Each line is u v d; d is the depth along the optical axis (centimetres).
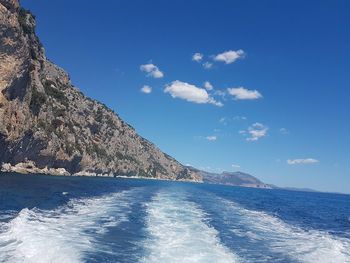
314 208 5906
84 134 13688
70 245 1498
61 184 5672
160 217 2725
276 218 3453
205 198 5862
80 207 2941
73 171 11694
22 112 7469
